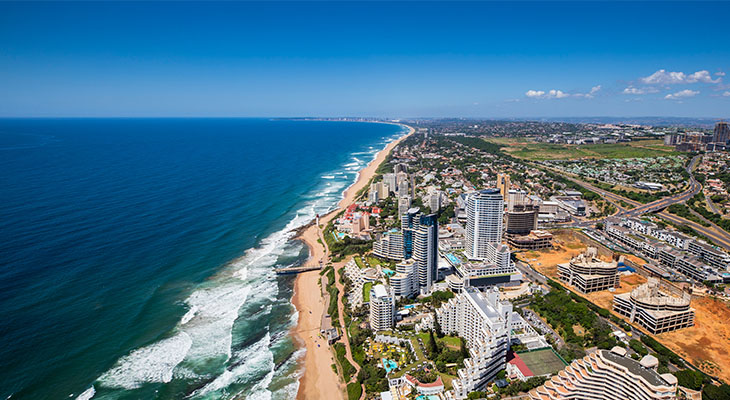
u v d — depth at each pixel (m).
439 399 175.25
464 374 176.00
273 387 193.50
